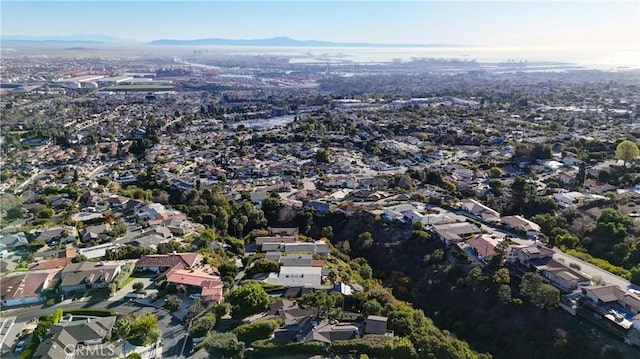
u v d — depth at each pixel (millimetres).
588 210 139250
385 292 102188
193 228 144250
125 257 116125
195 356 77938
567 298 91250
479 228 129000
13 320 87688
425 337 82375
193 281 99438
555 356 82750
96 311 90500
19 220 149000
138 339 81000
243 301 88500
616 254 109938
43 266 110438
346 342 79250
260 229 150750
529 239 122000
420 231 126250
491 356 85000
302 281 104875
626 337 80375
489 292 100250
